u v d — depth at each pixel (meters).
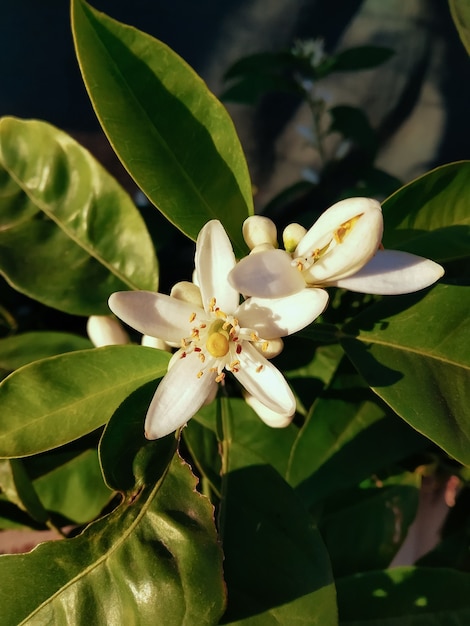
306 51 0.22
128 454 0.10
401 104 0.28
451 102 0.28
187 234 0.11
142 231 0.13
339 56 0.22
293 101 0.27
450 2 0.13
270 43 0.26
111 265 0.13
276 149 0.28
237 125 0.27
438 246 0.13
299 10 0.26
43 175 0.13
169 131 0.11
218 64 0.27
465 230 0.13
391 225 0.13
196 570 0.10
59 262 0.13
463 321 0.11
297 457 0.12
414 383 0.11
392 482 0.15
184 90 0.11
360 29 0.26
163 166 0.11
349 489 0.15
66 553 0.10
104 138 0.26
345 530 0.14
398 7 0.26
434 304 0.11
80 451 0.14
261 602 0.10
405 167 0.29
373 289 0.10
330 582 0.11
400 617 0.13
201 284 0.10
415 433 0.12
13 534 0.17
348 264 0.09
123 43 0.11
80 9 0.10
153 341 0.12
